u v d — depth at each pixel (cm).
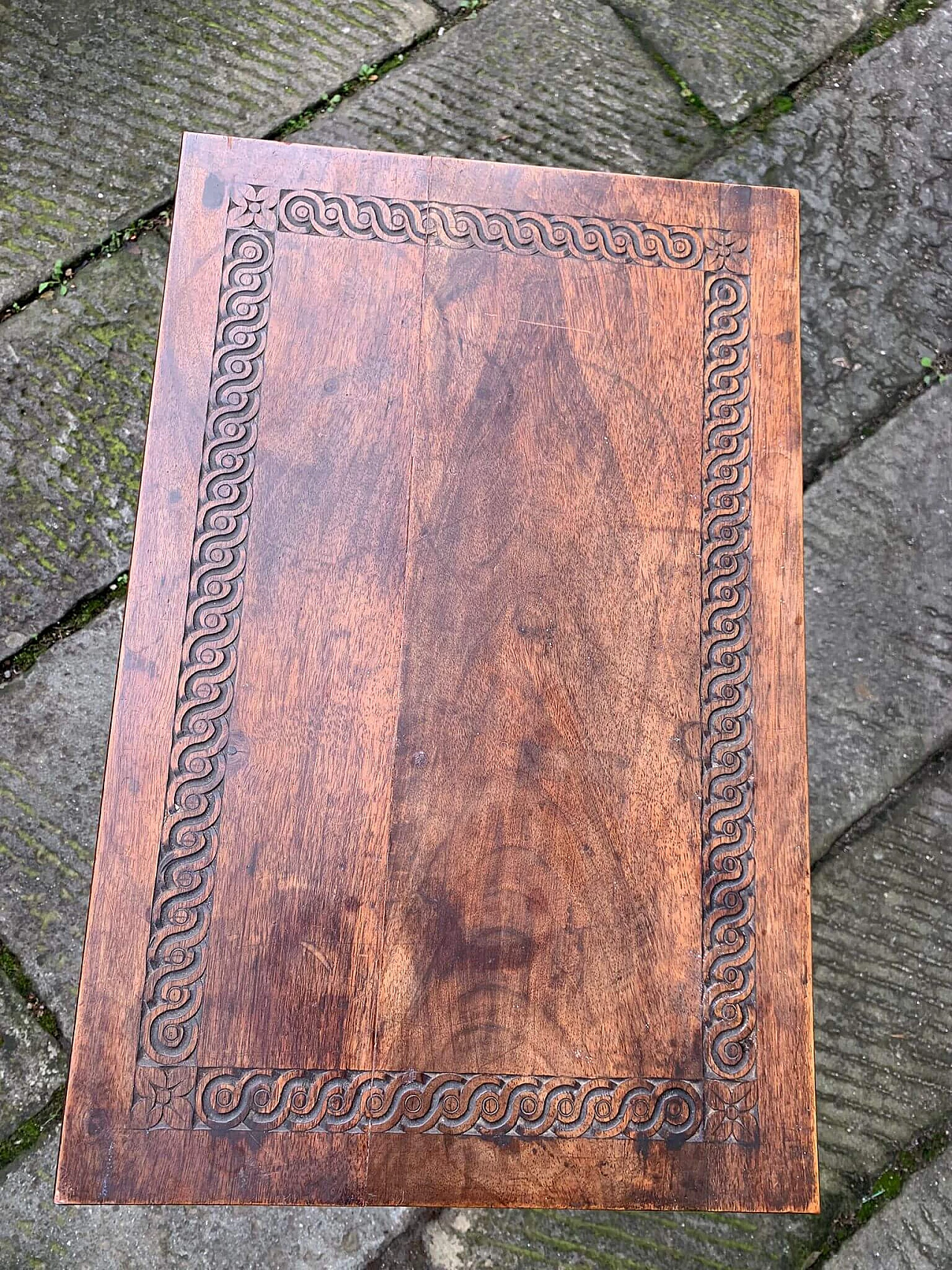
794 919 129
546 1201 119
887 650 205
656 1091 123
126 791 123
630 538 136
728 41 225
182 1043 119
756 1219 178
